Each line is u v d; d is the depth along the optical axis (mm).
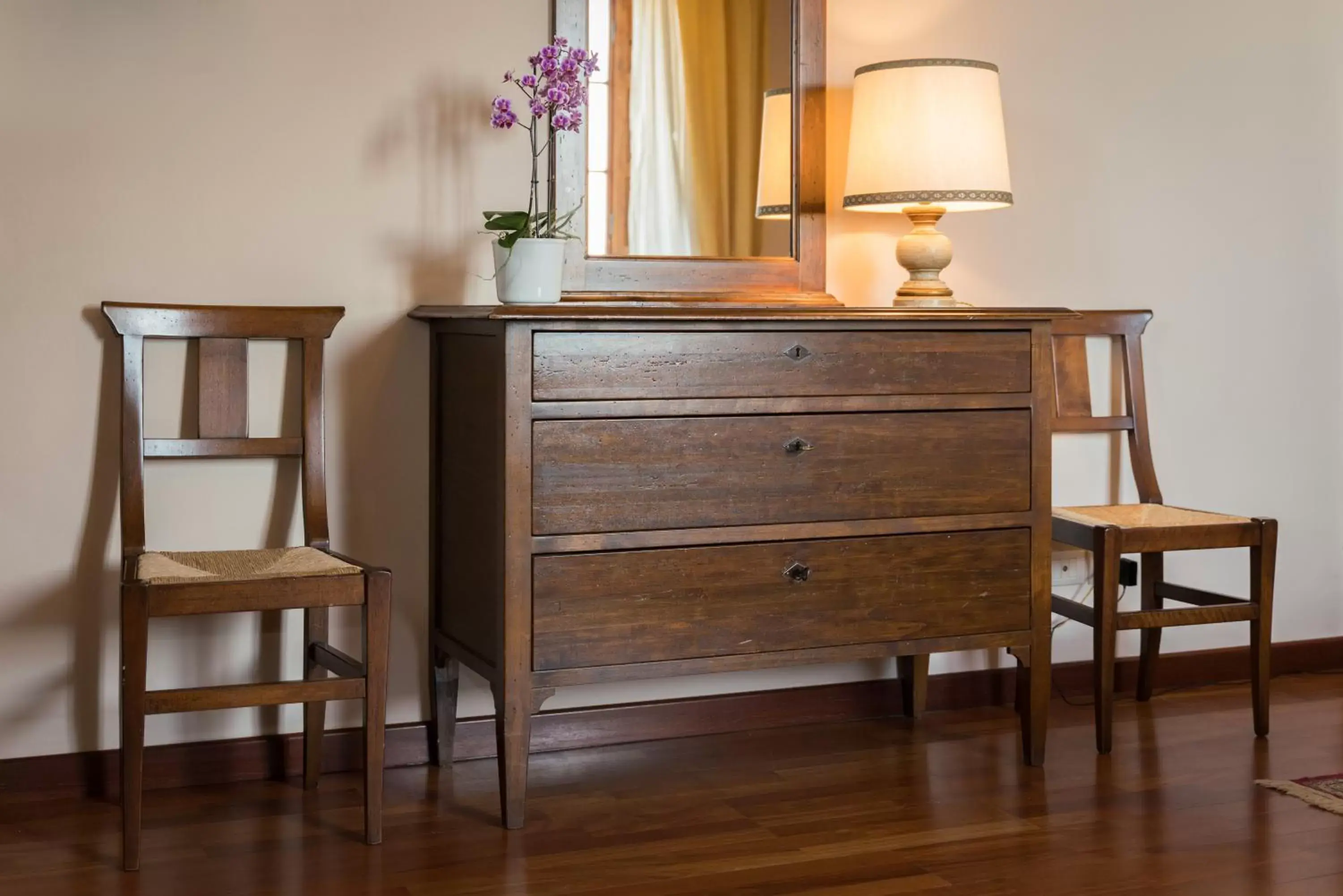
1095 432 3223
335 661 2412
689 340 2395
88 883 2078
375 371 2703
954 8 3119
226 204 2574
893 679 3127
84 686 2527
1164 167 3342
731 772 2676
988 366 2621
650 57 2846
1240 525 2863
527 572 2316
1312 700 3252
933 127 2795
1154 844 2277
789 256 2977
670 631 2414
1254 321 3465
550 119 2635
